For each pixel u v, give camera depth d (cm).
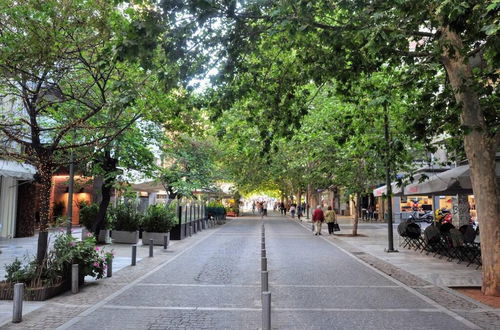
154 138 1895
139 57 780
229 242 2031
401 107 1459
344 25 848
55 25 886
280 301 816
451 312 735
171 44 830
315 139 2014
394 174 1641
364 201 4797
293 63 1080
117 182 1772
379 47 775
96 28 935
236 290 917
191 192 2888
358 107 1278
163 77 880
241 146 1380
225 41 892
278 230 2875
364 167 2014
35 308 756
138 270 1190
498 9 609
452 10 633
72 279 891
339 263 1334
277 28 816
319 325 657
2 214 2095
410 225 1642
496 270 851
